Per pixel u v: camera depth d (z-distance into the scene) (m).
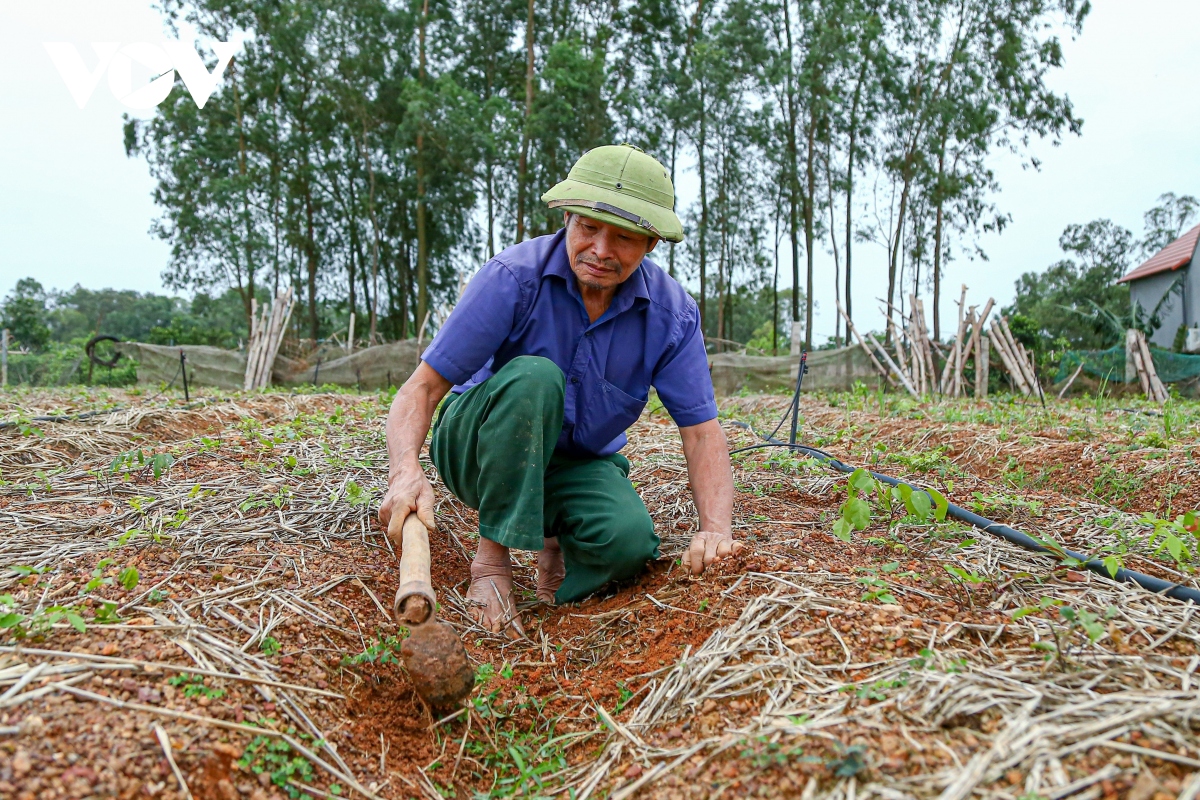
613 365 2.42
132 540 2.46
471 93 21.75
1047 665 1.66
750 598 2.08
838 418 7.48
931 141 21.52
